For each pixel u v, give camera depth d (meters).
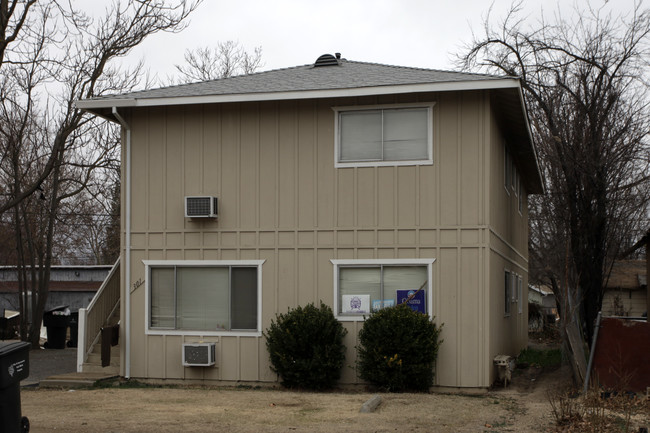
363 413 11.16
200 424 10.32
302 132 15.06
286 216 15.02
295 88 14.70
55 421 10.55
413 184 14.48
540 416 10.92
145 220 15.67
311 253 14.85
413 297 14.34
